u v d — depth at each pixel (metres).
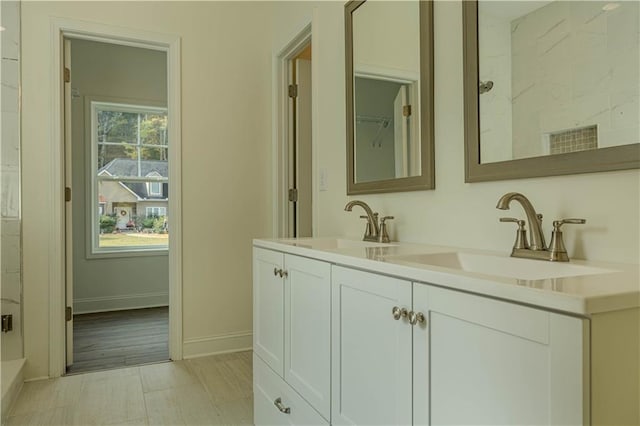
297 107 3.16
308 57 3.25
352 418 1.20
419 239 1.73
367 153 2.03
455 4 1.54
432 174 1.64
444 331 0.89
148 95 4.50
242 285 3.13
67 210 2.70
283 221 3.14
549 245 1.19
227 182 3.09
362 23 2.07
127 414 2.09
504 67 1.34
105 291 4.34
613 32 1.05
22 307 2.49
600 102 1.07
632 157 1.00
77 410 2.13
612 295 0.65
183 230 2.94
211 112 3.04
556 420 0.67
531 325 0.70
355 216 2.16
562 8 1.17
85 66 4.22
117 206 4.45
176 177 2.91
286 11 2.94
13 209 2.47
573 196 1.15
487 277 0.82
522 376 0.72
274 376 1.72
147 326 3.76
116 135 4.44
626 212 1.02
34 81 2.53
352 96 2.14
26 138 2.51
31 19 2.53
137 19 2.82
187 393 2.34
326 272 1.33
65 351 2.68
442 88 1.60
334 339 1.29
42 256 2.54
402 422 1.00
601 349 0.64
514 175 1.30
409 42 1.76
